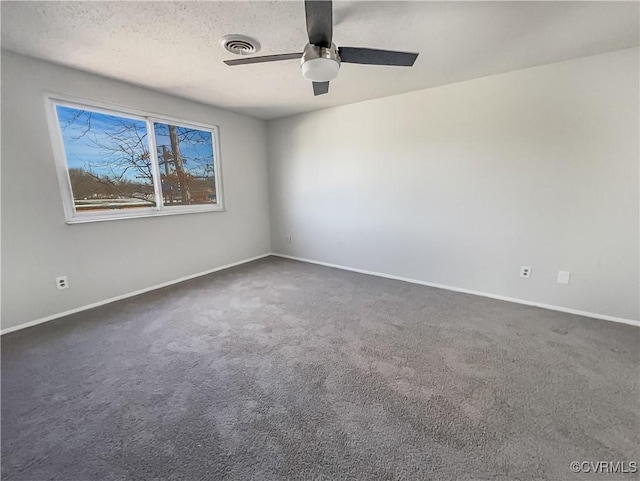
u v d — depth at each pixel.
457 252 3.22
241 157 4.25
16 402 1.60
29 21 1.77
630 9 1.68
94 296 2.85
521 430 1.41
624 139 2.30
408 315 2.66
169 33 1.92
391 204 3.59
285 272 4.00
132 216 3.07
